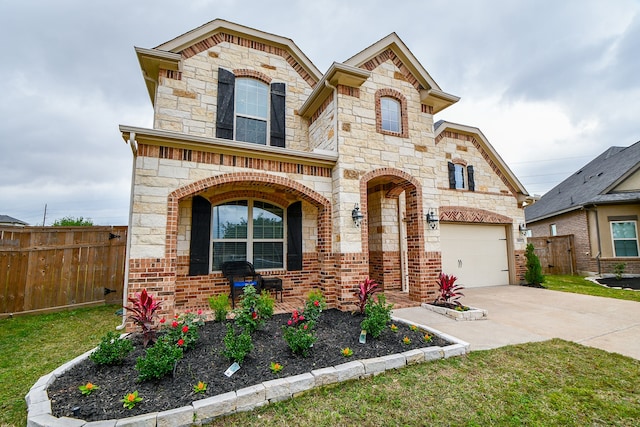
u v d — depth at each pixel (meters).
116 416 2.69
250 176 6.85
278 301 7.82
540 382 3.55
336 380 3.52
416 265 8.17
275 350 4.20
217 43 8.47
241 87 8.76
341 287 7.14
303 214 8.80
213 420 2.83
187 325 4.43
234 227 8.15
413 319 6.34
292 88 9.34
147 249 5.74
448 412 2.96
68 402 2.92
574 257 14.82
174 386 3.22
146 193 5.85
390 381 3.58
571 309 7.27
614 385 3.48
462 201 11.28
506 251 12.07
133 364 3.79
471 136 11.98
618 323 6.01
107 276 7.90
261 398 3.08
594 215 14.07
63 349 4.62
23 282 6.71
